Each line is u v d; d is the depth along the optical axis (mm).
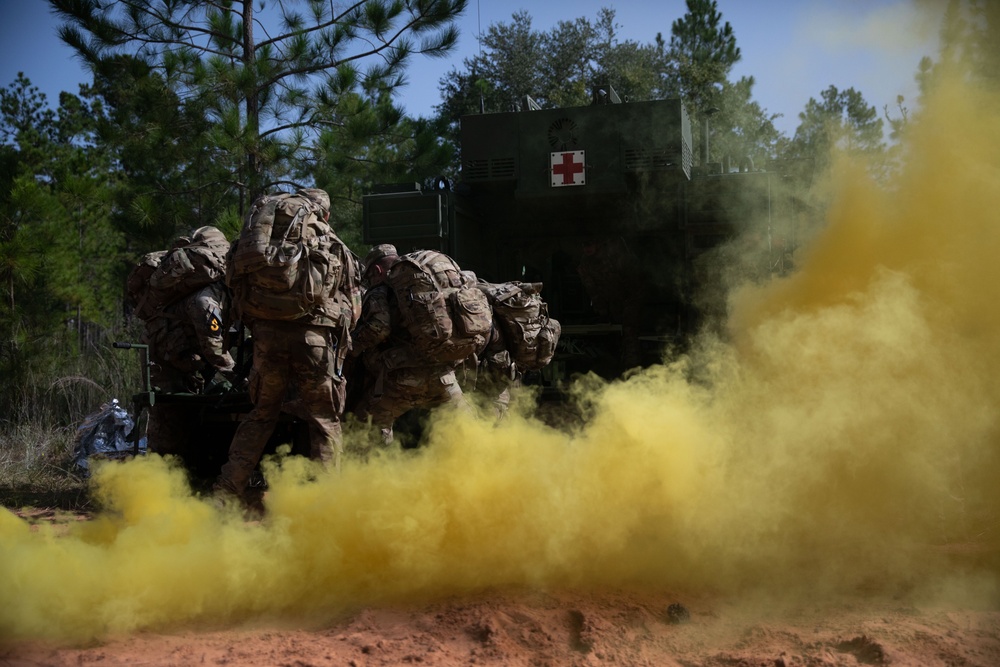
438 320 5895
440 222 8359
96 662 3205
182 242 6805
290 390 6387
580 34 35656
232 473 5695
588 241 9258
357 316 6035
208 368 7223
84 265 15531
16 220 12336
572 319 9602
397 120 13883
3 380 11539
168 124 13023
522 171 8664
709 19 24750
